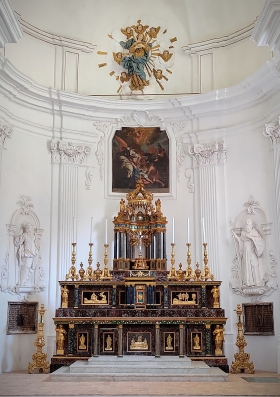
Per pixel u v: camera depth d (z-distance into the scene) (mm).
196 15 16797
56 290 15086
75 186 15883
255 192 14992
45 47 16438
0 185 14312
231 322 14688
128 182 16391
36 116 15742
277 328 13781
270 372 13211
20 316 14352
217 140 15891
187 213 15984
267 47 15359
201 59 16891
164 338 12125
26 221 14914
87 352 12164
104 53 17094
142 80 17031
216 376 10727
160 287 12922
